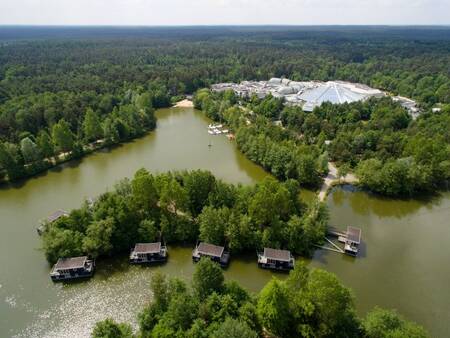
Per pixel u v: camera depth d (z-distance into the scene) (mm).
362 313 75812
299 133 187500
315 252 94938
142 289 81000
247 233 92062
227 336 55156
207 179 104125
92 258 88000
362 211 119625
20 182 135875
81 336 68750
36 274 84938
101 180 138375
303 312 63719
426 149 134125
